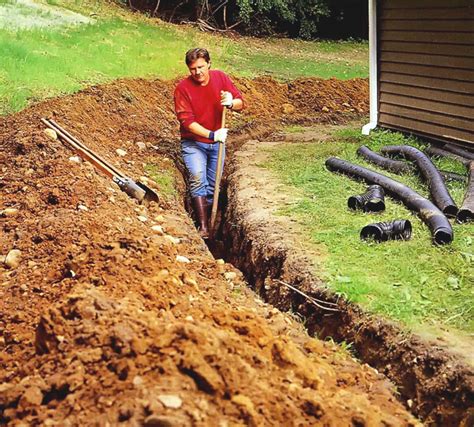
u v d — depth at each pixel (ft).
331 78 52.01
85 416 11.37
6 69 35.88
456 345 17.04
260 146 35.96
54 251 19.13
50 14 56.34
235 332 14.43
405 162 30.76
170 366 11.85
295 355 14.07
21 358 14.42
